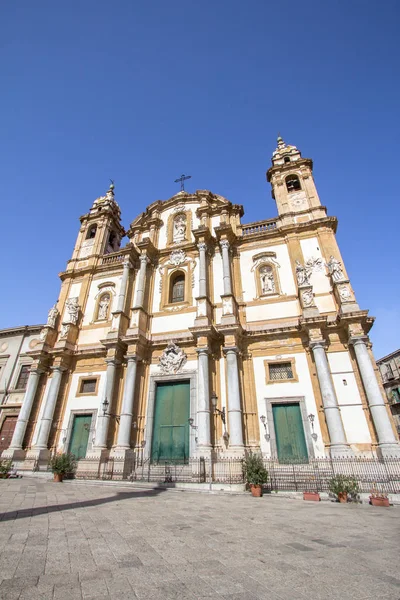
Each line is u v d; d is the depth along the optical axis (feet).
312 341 55.98
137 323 69.72
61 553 17.11
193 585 13.29
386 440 46.21
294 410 55.52
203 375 58.90
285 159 91.71
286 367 59.47
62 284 89.40
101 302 82.43
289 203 79.92
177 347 66.39
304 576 14.34
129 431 59.26
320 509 32.09
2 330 93.81
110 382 65.46
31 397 70.69
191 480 49.29
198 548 18.35
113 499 35.50
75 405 69.10
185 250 80.48
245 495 41.55
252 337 62.85
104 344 68.69
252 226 79.36
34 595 12.10
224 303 65.10
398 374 135.85
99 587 12.97
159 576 14.23
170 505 32.58
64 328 76.89
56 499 34.42
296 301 65.00
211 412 57.67
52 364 75.61
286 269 69.62
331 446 48.34
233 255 75.56
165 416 62.39
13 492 38.47
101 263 90.33
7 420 81.15
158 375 65.46
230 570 15.02
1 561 15.67
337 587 13.19
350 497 37.60
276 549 18.30
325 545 19.17
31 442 67.46
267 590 12.92
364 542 19.85
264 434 54.44
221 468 49.39
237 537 20.77
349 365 55.01
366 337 54.13
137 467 57.36
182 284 78.69
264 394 57.62
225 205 83.30
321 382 52.80
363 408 51.37
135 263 85.10
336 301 61.67
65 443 65.31
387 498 35.70
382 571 14.97
